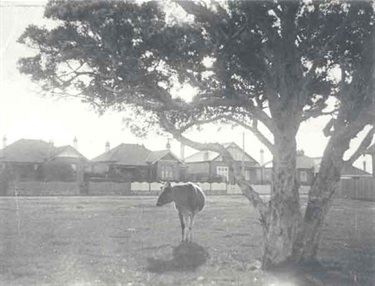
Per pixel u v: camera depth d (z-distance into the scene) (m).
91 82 12.31
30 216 22.69
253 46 11.05
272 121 11.55
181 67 11.15
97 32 10.44
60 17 10.39
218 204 33.88
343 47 11.95
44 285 9.59
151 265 11.61
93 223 19.95
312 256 11.58
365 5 11.08
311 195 11.75
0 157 50.84
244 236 16.75
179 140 12.33
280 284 9.96
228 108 13.59
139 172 62.22
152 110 11.97
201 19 10.66
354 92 11.56
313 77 13.59
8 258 12.05
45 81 11.95
